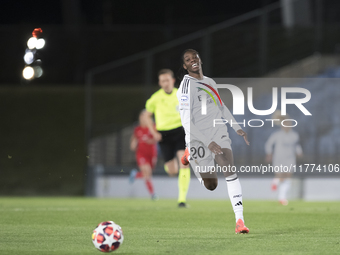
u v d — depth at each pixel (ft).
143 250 53.67
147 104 122.93
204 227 77.51
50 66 270.26
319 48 250.57
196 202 153.28
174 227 77.51
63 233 69.46
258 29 243.60
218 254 50.60
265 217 95.71
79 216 96.68
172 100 120.06
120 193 196.13
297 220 89.66
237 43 242.17
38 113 248.32
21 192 200.75
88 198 181.47
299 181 186.60
